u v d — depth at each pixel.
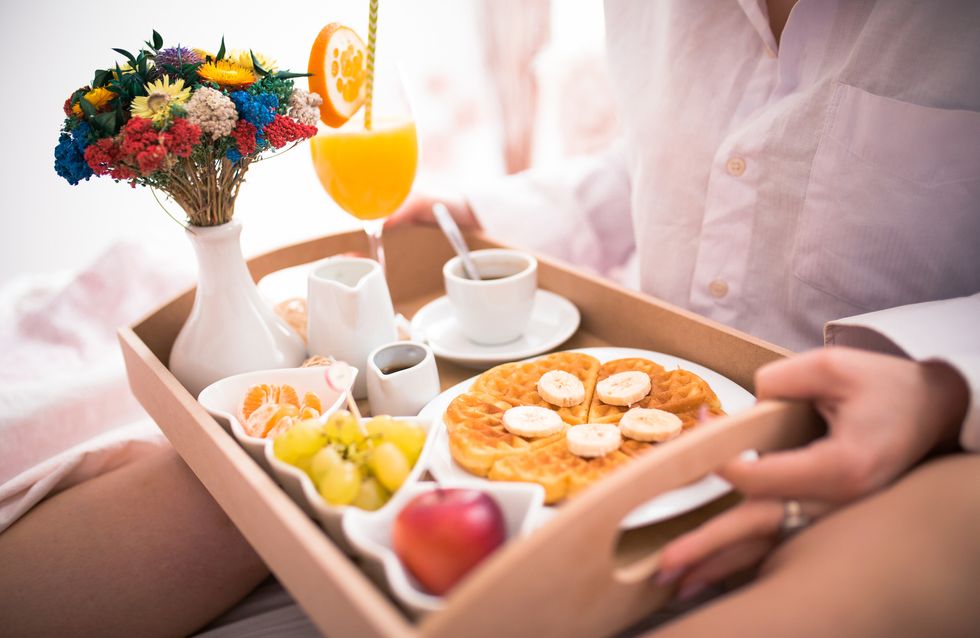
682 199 1.13
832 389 0.53
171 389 0.78
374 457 0.59
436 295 1.23
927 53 0.87
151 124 0.70
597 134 2.47
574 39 2.89
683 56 1.10
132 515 0.85
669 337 0.90
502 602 0.40
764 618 0.43
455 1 2.88
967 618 0.42
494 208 1.31
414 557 0.50
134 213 2.21
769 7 1.04
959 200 0.88
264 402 0.77
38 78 1.95
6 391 1.04
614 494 0.44
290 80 0.82
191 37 2.11
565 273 1.05
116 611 0.79
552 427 0.73
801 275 1.01
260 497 0.57
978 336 0.59
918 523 0.46
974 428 0.51
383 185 1.02
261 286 1.13
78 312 1.28
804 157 0.97
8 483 0.87
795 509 0.53
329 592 0.48
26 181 2.03
